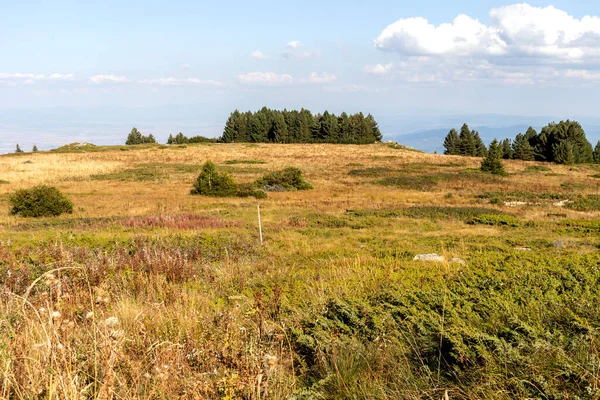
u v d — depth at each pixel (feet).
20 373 9.44
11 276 22.47
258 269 33.73
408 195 119.14
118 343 10.94
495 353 11.66
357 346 13.41
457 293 18.02
